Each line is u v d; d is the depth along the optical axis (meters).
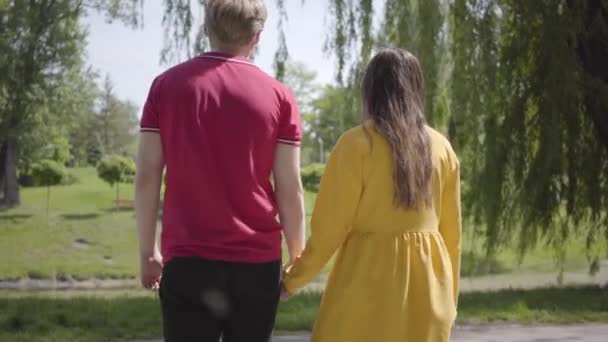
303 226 3.20
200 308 2.95
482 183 13.08
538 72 12.46
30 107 29.62
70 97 36.59
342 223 3.19
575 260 23.38
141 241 3.09
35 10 27.16
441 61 13.27
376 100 3.25
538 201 12.92
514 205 13.16
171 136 3.01
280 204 3.15
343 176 3.17
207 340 2.97
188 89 3.01
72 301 11.23
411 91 3.26
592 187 13.13
